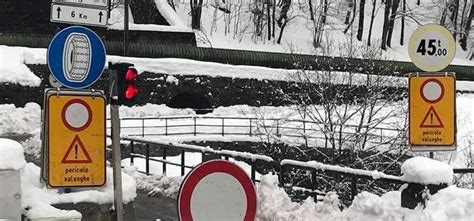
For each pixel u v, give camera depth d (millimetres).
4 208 7082
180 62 37500
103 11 8688
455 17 60000
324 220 10320
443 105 10164
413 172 9211
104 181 8453
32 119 31969
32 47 36812
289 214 10938
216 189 5562
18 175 7176
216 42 49375
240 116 37125
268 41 52438
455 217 8570
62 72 8312
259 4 53125
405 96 28938
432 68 10148
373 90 26344
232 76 38500
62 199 8367
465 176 21750
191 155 23547
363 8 55250
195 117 32688
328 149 24641
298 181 19547
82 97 8336
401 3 61438
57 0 8430
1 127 31000
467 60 58312
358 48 48781
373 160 23266
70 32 8344
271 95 39031
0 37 36375
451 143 10188
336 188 18266
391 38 59000
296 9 57688
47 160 8133
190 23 50969
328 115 25266
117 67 8961
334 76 28922
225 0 54594
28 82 32844
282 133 28453
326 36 49406
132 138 18562
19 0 38625
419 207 9055
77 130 8289
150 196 15180
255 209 5703
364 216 9742
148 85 36312
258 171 16812
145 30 39750
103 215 8789
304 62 39688
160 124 33594
